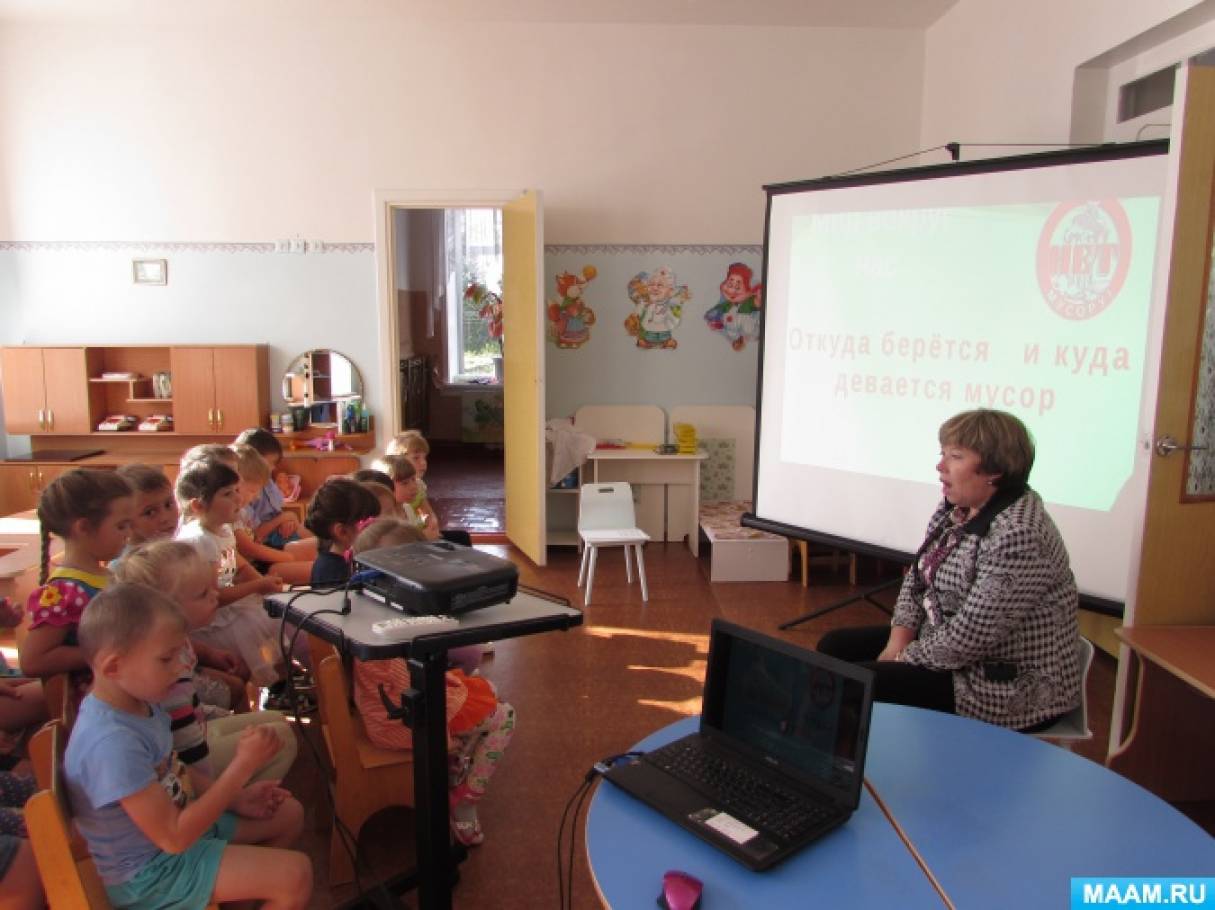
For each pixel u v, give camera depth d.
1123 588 2.80
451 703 2.11
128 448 5.15
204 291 5.06
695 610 4.12
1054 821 1.41
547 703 3.12
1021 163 2.97
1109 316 2.79
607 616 4.02
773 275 3.81
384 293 5.07
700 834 1.32
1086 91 3.57
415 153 4.97
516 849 2.26
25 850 1.46
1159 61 3.26
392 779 2.10
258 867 1.58
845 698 1.41
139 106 4.89
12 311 5.03
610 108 4.97
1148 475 2.36
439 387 8.62
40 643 1.95
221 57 4.86
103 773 1.43
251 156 4.95
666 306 5.17
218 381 4.93
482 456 8.30
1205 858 1.32
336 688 2.03
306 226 5.02
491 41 4.89
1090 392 2.84
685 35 4.92
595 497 4.41
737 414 5.28
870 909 1.18
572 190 5.04
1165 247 2.28
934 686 2.15
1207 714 2.41
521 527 5.03
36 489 4.87
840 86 5.00
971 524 2.14
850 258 3.50
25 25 4.80
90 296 5.04
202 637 2.55
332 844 2.09
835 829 1.36
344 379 5.16
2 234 4.97
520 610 1.59
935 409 3.26
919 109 5.04
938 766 1.57
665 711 3.06
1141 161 2.70
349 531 2.43
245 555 3.18
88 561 2.09
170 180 4.95
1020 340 3.01
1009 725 2.08
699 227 5.10
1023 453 2.06
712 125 5.00
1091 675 3.37
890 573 4.71
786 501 3.84
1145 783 2.43
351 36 4.86
